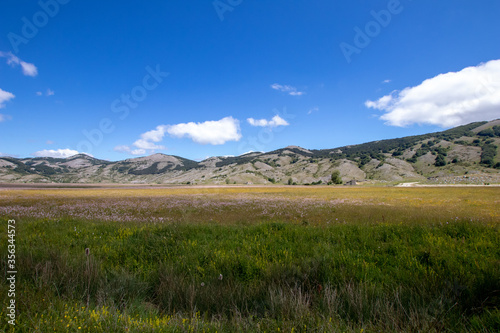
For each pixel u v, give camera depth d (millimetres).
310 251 5609
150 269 4941
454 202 26516
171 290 3910
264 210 18516
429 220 11086
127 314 3207
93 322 2840
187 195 42000
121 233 7684
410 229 7074
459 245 5477
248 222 12336
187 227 8039
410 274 4160
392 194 42625
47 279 4133
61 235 7656
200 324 2965
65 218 11406
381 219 12977
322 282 4152
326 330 2705
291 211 17797
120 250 6039
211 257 5250
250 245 6133
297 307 3158
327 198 33469
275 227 8211
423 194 41469
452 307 3191
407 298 3508
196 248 5926
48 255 5227
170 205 22328
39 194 42531
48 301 3346
